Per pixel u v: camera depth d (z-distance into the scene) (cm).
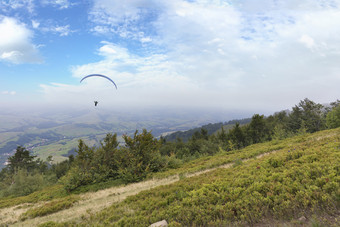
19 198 2044
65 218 995
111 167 2194
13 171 5841
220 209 625
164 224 644
